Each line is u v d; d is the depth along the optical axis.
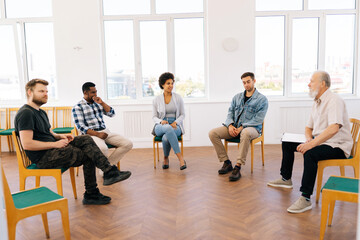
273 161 3.97
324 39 5.09
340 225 2.17
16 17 5.18
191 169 3.71
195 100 5.25
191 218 2.35
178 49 5.20
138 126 5.07
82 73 5.04
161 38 5.18
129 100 5.27
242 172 3.53
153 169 3.75
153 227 2.21
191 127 5.08
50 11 5.18
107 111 3.57
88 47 5.00
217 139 3.53
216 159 4.18
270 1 5.08
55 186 3.19
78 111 3.34
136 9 5.12
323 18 5.04
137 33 5.12
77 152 2.50
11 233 1.58
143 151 4.84
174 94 3.86
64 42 4.98
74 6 4.93
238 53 4.99
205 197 2.78
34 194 1.85
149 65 5.22
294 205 2.43
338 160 2.44
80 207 2.62
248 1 4.89
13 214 1.59
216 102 4.99
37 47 5.24
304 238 2.00
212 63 5.02
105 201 2.67
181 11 5.12
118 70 5.23
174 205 2.61
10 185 3.25
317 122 2.64
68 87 5.07
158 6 5.11
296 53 5.15
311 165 2.42
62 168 2.47
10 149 5.01
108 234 2.12
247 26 4.94
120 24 5.16
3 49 5.23
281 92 5.25
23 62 5.26
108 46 5.18
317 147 2.48
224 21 4.93
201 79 5.25
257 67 5.19
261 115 3.48
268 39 5.14
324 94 2.58
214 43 4.98
